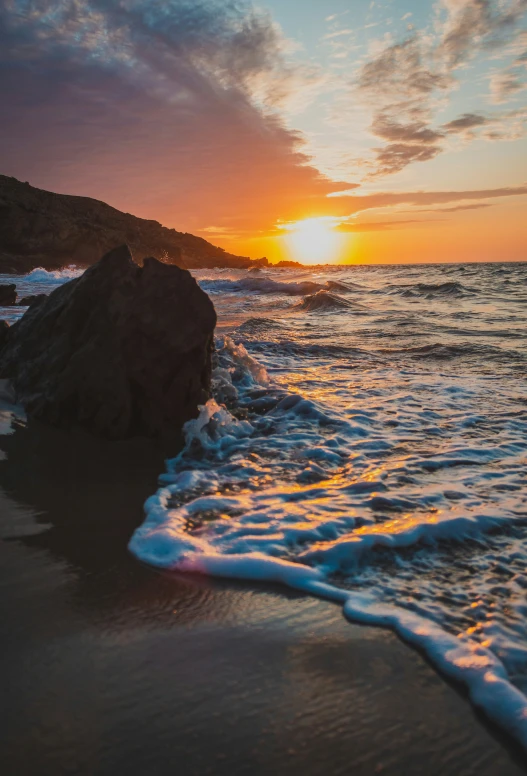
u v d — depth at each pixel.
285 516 3.25
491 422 5.35
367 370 8.09
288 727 1.69
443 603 2.37
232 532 3.03
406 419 5.49
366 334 11.59
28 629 2.15
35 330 6.09
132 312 5.01
